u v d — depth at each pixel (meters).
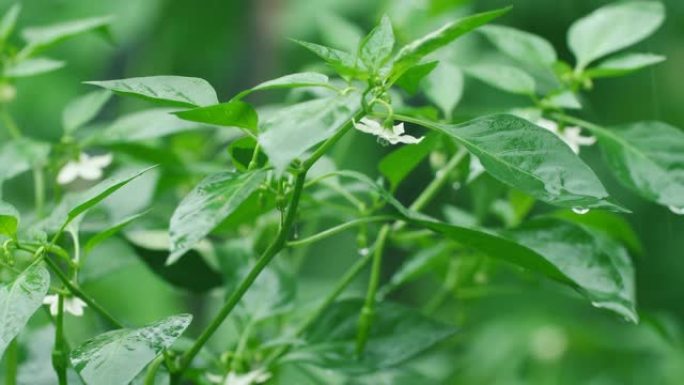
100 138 0.94
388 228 0.90
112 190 0.77
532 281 0.98
